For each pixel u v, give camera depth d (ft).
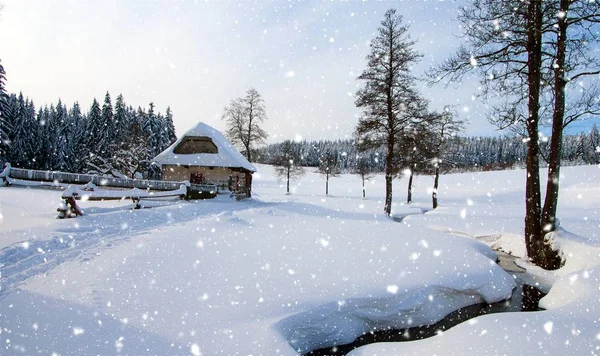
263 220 40.45
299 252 25.05
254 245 26.84
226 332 13.00
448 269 21.98
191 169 80.28
